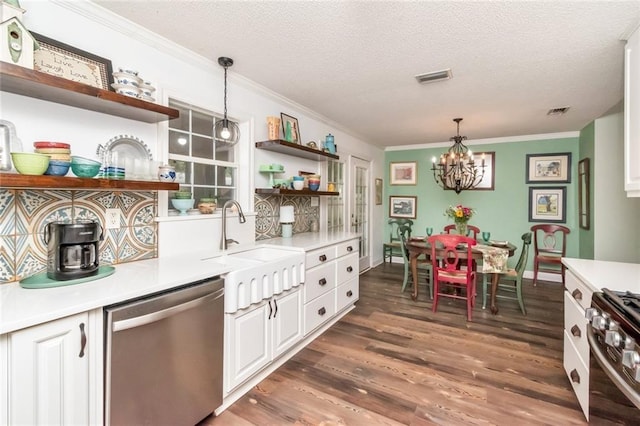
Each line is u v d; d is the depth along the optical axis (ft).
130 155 6.17
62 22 5.18
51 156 4.49
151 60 6.55
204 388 5.39
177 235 7.12
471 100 10.38
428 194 18.38
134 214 6.31
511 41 6.55
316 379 6.95
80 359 3.84
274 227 10.45
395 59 7.47
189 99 7.36
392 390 6.55
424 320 10.39
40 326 3.48
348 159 15.31
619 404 3.90
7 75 3.95
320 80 8.82
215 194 8.56
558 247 15.23
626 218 11.93
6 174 3.90
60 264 4.63
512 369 7.38
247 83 8.80
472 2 5.27
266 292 6.76
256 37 6.53
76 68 5.27
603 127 12.29
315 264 8.89
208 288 5.42
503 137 16.28
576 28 6.01
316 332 9.18
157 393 4.64
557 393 6.43
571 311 6.33
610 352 3.94
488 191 16.72
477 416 5.75
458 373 7.20
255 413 5.83
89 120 5.54
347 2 5.32
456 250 11.26
